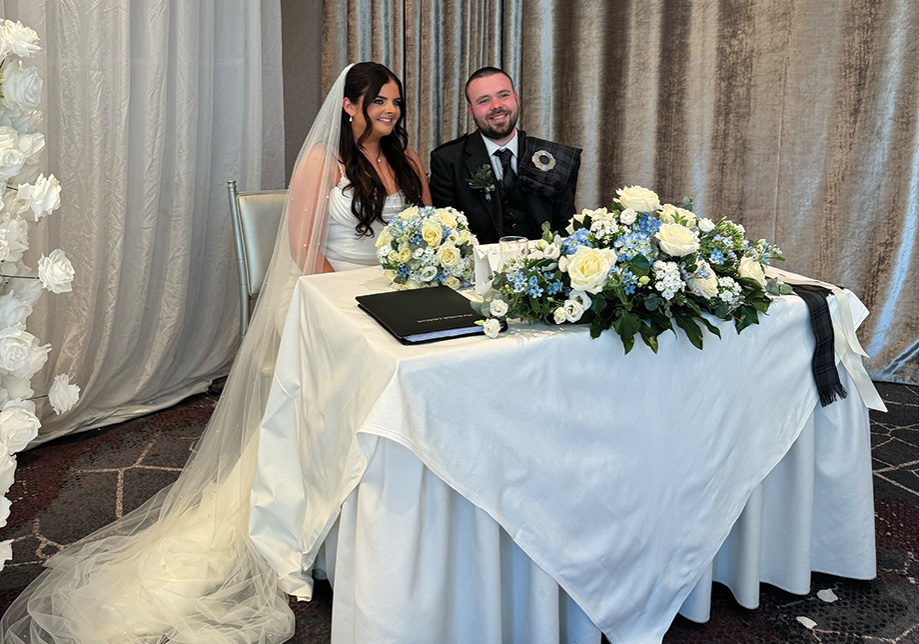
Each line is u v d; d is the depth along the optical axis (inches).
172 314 140.6
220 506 99.8
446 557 71.1
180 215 137.8
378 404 66.0
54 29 117.3
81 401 132.1
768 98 152.2
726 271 78.3
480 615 74.4
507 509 71.6
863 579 92.1
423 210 91.4
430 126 165.9
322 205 108.1
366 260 115.2
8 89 59.2
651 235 76.4
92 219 125.4
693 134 158.1
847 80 147.6
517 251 79.0
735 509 83.5
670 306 74.6
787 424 84.4
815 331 83.9
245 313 123.6
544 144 117.5
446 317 74.9
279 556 90.7
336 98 107.4
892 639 84.5
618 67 158.4
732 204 159.9
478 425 69.5
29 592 90.4
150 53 127.6
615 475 76.2
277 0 151.1
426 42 161.8
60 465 121.6
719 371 79.4
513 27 159.9
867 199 151.6
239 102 146.6
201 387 149.9
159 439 131.0
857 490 89.1
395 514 68.5
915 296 152.4
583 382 73.2
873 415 140.6
